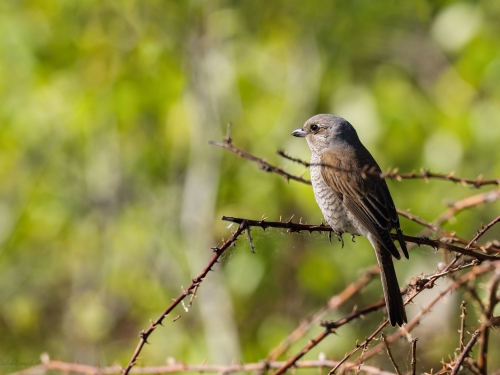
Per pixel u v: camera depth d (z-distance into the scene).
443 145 11.85
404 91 12.50
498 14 12.05
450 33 12.02
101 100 13.02
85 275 14.01
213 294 12.28
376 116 11.95
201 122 13.18
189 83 13.43
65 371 8.41
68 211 13.77
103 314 13.63
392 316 7.21
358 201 8.62
